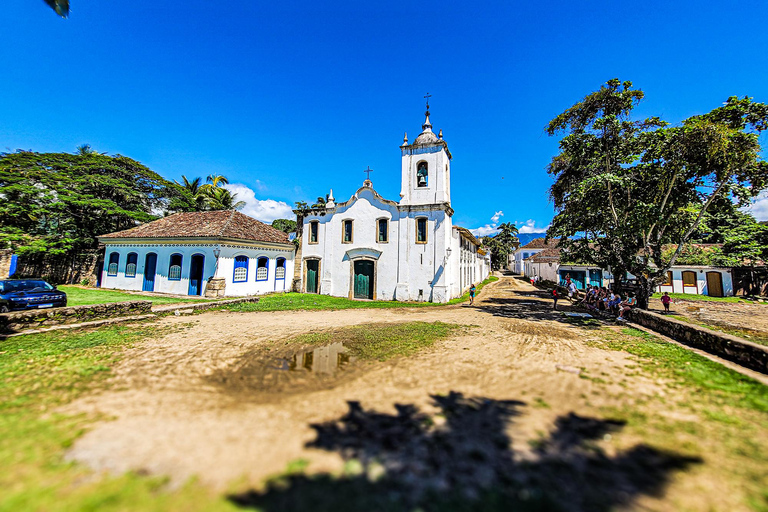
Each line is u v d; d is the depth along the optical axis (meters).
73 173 25.44
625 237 13.37
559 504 2.69
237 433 3.88
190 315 12.72
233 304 15.13
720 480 3.04
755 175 12.26
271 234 22.64
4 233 21.30
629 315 12.69
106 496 2.77
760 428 4.05
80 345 7.76
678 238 15.48
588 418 4.32
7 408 4.45
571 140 14.52
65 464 3.21
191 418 4.28
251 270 19.97
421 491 2.85
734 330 10.89
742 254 23.66
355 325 11.48
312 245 22.80
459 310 16.12
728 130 10.77
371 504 2.68
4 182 23.17
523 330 10.75
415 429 3.99
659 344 8.65
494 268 70.88
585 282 28.02
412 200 20.36
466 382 5.77
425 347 8.38
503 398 5.02
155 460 3.31
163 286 19.45
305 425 4.10
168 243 19.62
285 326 11.10
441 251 19.34
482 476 3.06
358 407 4.68
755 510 2.66
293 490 2.86
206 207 36.12
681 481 3.02
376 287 20.53
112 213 23.80
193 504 2.69
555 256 38.59
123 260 21.52
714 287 24.56
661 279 13.74
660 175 13.55
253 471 3.14
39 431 3.85
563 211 17.25
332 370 6.54
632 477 3.08
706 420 4.27
